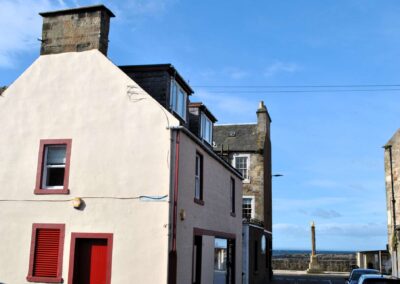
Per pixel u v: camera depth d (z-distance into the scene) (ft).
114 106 48.19
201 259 53.88
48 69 51.26
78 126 48.60
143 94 47.80
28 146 49.39
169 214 44.29
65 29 52.06
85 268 45.57
